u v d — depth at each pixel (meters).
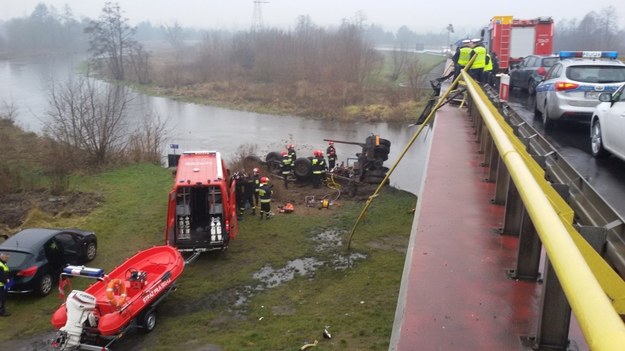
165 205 19.12
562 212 3.35
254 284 13.19
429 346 2.98
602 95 7.49
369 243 15.91
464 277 3.83
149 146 27.05
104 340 9.86
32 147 27.08
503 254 4.24
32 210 17.34
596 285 1.61
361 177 22.33
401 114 42.31
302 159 22.62
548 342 2.92
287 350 9.62
